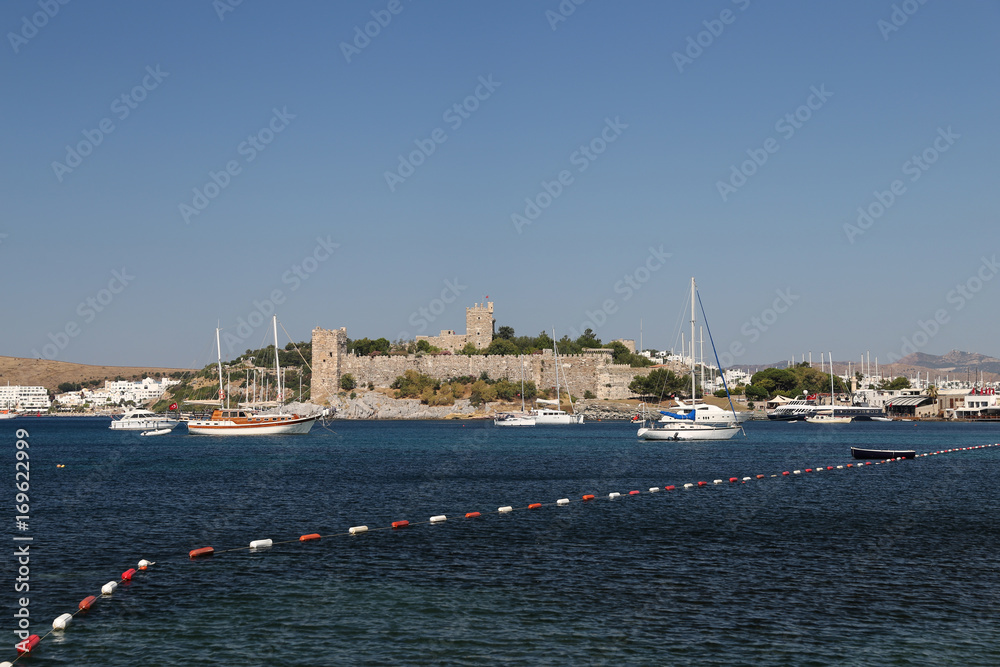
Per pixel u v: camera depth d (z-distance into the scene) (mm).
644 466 82312
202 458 93688
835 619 27891
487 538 41688
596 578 33188
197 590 31672
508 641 25953
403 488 62656
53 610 29188
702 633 26594
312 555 37688
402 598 30438
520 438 135875
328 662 24406
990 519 47406
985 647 25344
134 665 24281
